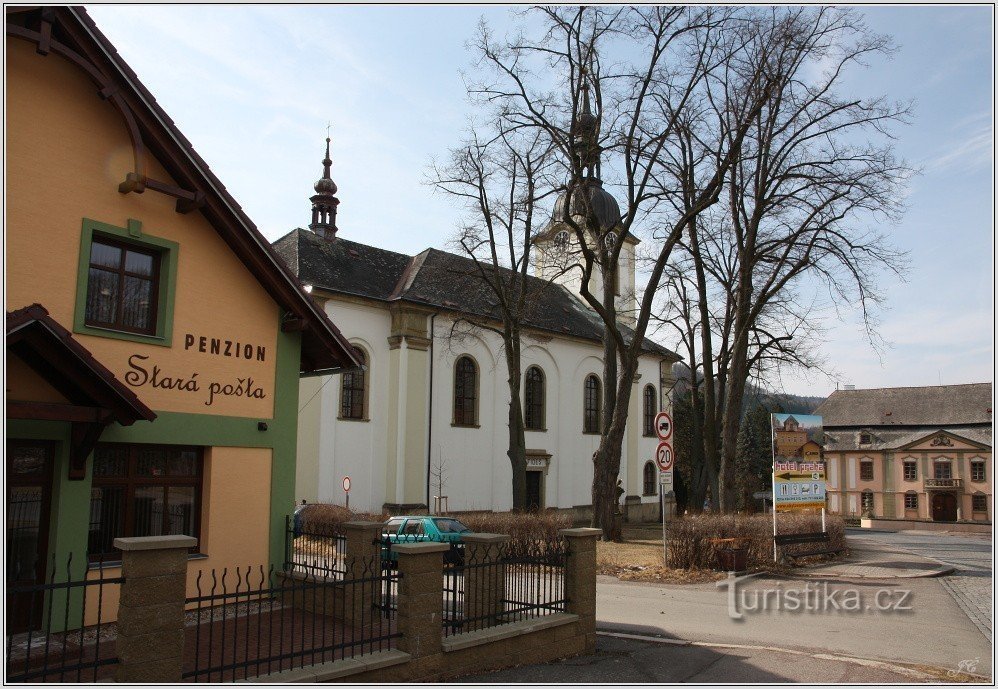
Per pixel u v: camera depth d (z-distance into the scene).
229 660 8.16
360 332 31.50
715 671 8.87
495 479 35.19
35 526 9.78
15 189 9.93
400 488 31.09
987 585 16.11
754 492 71.94
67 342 8.94
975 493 73.50
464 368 34.75
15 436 9.47
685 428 59.62
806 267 25.61
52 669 6.48
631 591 15.09
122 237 10.88
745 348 26.39
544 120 24.28
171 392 11.19
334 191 39.25
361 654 7.90
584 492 39.72
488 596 9.37
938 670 8.92
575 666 9.08
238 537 11.73
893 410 80.31
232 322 12.01
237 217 11.77
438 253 38.44
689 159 25.75
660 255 24.97
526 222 28.89
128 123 10.81
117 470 10.77
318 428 29.44
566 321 41.25
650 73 23.45
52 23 10.24
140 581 6.75
